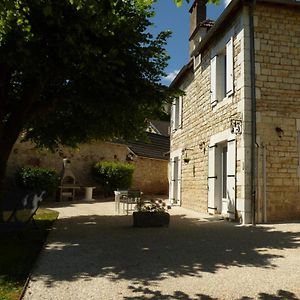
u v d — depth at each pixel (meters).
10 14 4.93
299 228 7.35
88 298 3.50
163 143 23.53
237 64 8.90
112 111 7.45
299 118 8.66
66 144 10.29
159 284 3.90
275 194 8.34
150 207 8.24
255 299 3.46
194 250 5.48
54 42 6.33
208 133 10.80
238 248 5.59
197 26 13.05
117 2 5.46
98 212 11.31
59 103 7.95
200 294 3.60
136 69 7.57
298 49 8.85
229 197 8.94
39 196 7.19
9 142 7.45
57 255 5.22
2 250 5.64
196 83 12.25
